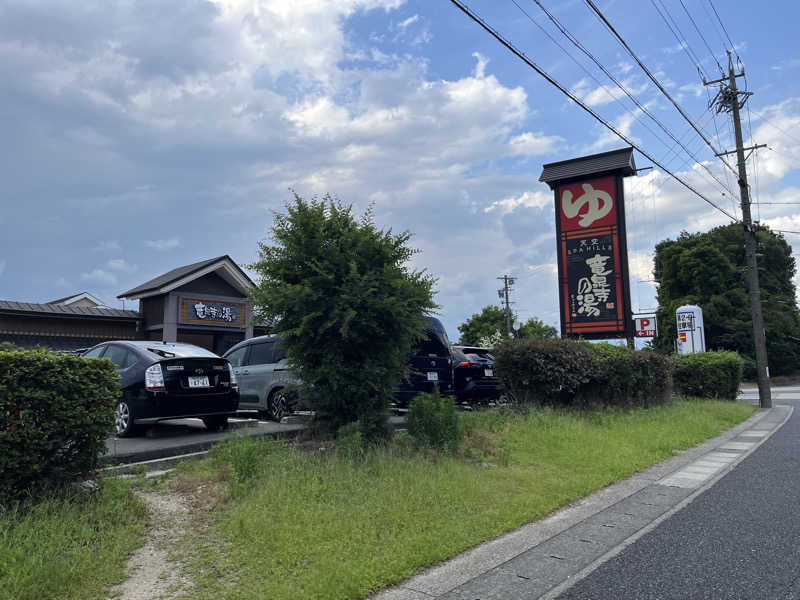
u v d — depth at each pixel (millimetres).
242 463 5527
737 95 21266
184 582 3518
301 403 7594
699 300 44688
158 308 20828
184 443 6996
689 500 5938
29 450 4262
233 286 22250
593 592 3510
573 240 20031
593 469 7242
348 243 7609
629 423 11008
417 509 4961
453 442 7316
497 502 5473
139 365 7793
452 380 11477
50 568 3396
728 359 19203
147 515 4656
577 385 11508
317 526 4375
